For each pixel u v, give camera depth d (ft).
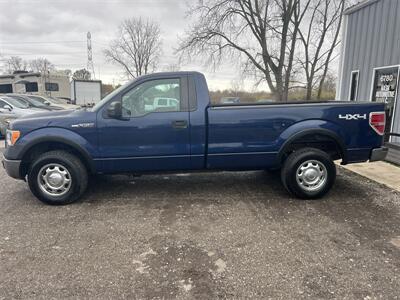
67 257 10.31
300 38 85.66
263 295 8.37
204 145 14.76
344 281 8.91
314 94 91.66
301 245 10.94
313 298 8.22
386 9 28.48
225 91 95.09
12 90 88.74
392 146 25.09
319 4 83.30
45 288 8.73
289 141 14.82
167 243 11.18
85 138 14.40
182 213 13.84
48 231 12.19
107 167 14.76
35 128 14.39
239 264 9.83
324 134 14.83
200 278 9.14
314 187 15.15
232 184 17.99
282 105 14.93
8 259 10.22
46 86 88.69
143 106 14.65
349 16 34.27
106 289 8.68
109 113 14.06
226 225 12.59
